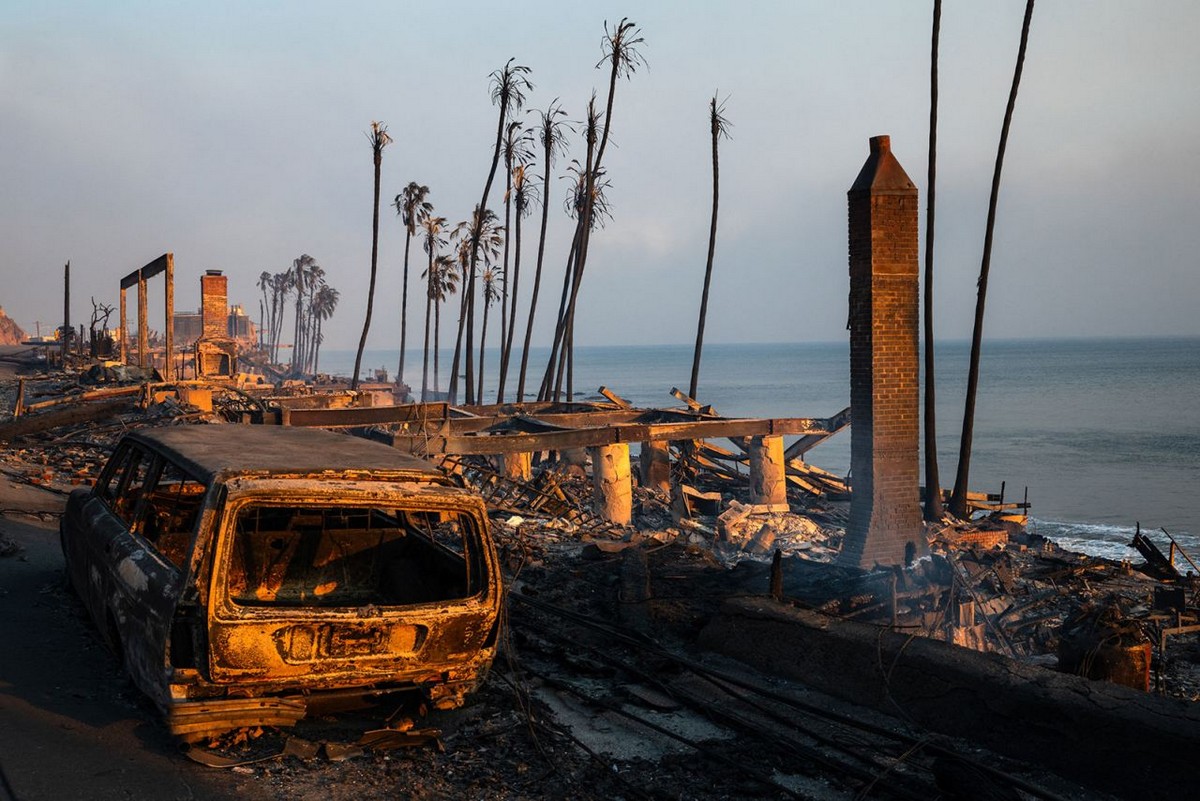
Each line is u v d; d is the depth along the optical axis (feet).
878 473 44.06
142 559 19.42
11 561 30.63
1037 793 17.29
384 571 23.79
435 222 259.19
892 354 44.04
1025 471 201.46
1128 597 46.39
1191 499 161.79
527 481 66.54
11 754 16.21
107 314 152.25
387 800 16.46
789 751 19.45
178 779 16.29
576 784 17.76
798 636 24.43
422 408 60.03
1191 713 17.78
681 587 31.99
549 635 27.37
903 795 17.54
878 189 43.57
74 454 58.13
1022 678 19.81
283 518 23.06
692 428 66.49
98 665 21.56
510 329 172.86
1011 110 73.61
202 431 23.32
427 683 19.44
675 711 22.03
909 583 31.48
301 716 18.25
